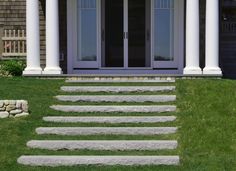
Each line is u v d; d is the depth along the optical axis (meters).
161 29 18.08
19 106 12.70
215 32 16.36
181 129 11.92
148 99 13.72
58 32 16.86
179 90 14.31
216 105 13.03
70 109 13.17
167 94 14.20
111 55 18.25
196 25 16.36
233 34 21.02
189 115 12.60
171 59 18.08
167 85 14.83
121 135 11.83
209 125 11.98
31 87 14.75
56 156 10.59
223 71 19.72
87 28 18.19
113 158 10.43
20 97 13.80
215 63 16.34
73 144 11.16
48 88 14.70
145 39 18.23
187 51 16.38
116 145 11.12
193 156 10.72
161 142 11.13
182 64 17.95
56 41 16.58
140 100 13.73
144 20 18.23
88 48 18.19
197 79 15.66
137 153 10.91
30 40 16.55
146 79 15.82
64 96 13.86
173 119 12.49
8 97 13.74
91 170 10.20
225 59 20.67
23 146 11.22
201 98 13.56
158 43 18.12
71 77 16.16
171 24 18.08
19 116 12.64
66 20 18.23
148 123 12.45
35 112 12.86
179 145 11.17
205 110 12.80
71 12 18.12
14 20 19.50
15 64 17.17
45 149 11.15
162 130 11.84
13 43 19.42
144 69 18.08
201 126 11.93
